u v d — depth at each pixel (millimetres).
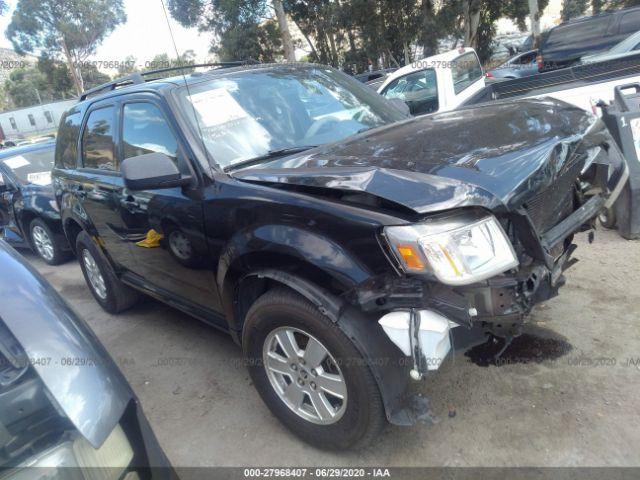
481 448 2477
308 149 3014
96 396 1478
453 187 2061
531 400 2732
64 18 30719
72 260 6992
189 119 3012
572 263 2693
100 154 3992
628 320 3309
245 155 2938
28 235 7125
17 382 1403
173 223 3043
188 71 3729
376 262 2068
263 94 3328
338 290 2227
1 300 1609
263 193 2449
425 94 7898
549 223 2549
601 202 2869
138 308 4840
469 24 22219
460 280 1958
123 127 3594
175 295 3551
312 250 2205
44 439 1341
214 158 2852
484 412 2699
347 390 2301
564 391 2760
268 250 2375
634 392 2678
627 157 4348
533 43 19969
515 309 2107
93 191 3957
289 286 2334
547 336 3256
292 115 3295
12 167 7180
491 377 2949
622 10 10930
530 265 2186
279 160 2814
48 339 1539
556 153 2354
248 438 2814
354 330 2172
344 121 3430
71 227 4773
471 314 2066
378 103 3840
